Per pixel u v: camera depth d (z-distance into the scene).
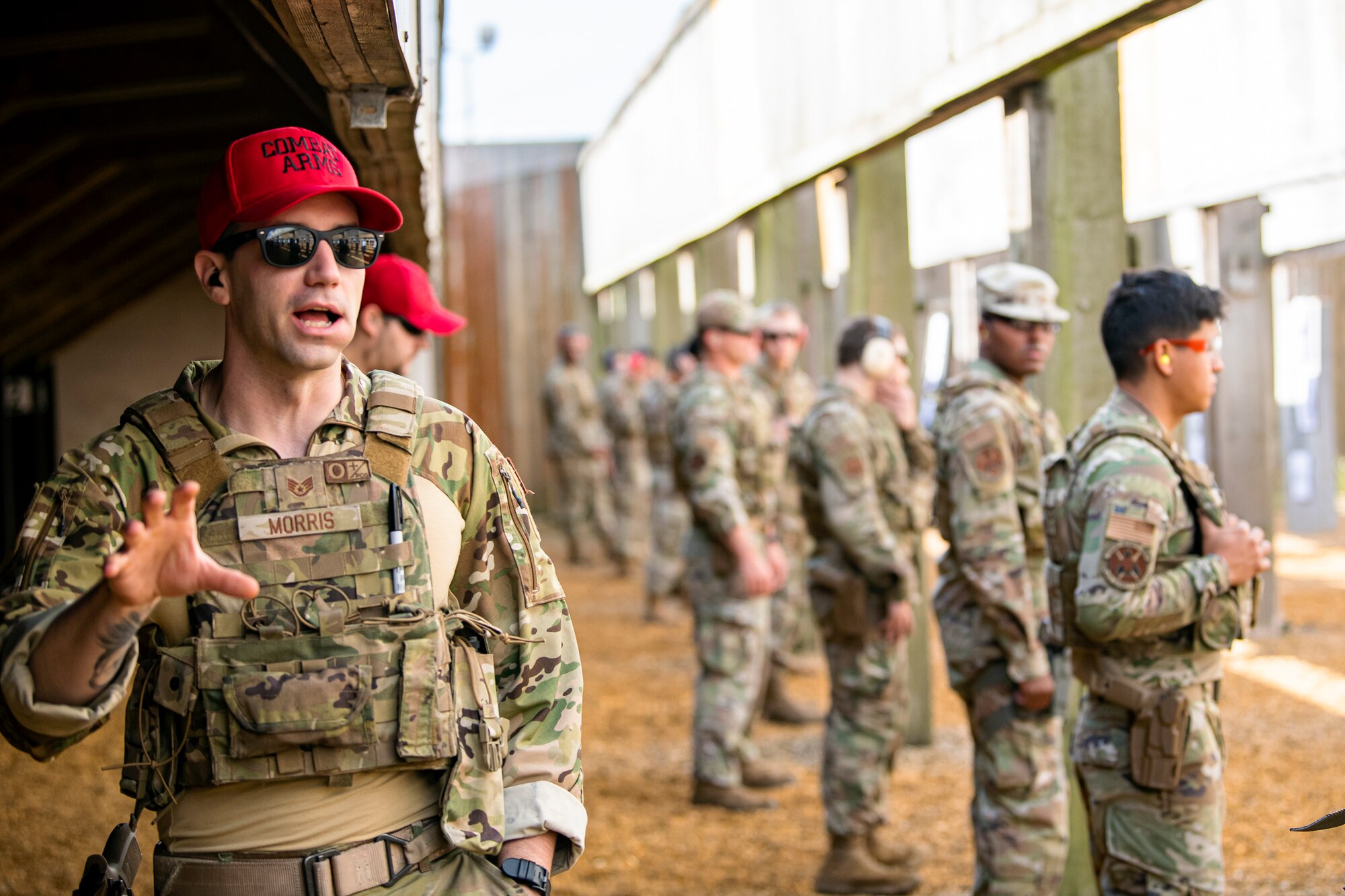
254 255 1.65
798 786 5.43
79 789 5.16
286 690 1.59
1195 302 2.67
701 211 9.27
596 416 13.77
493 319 17.19
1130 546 2.52
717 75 8.47
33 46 4.14
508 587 1.83
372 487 1.69
